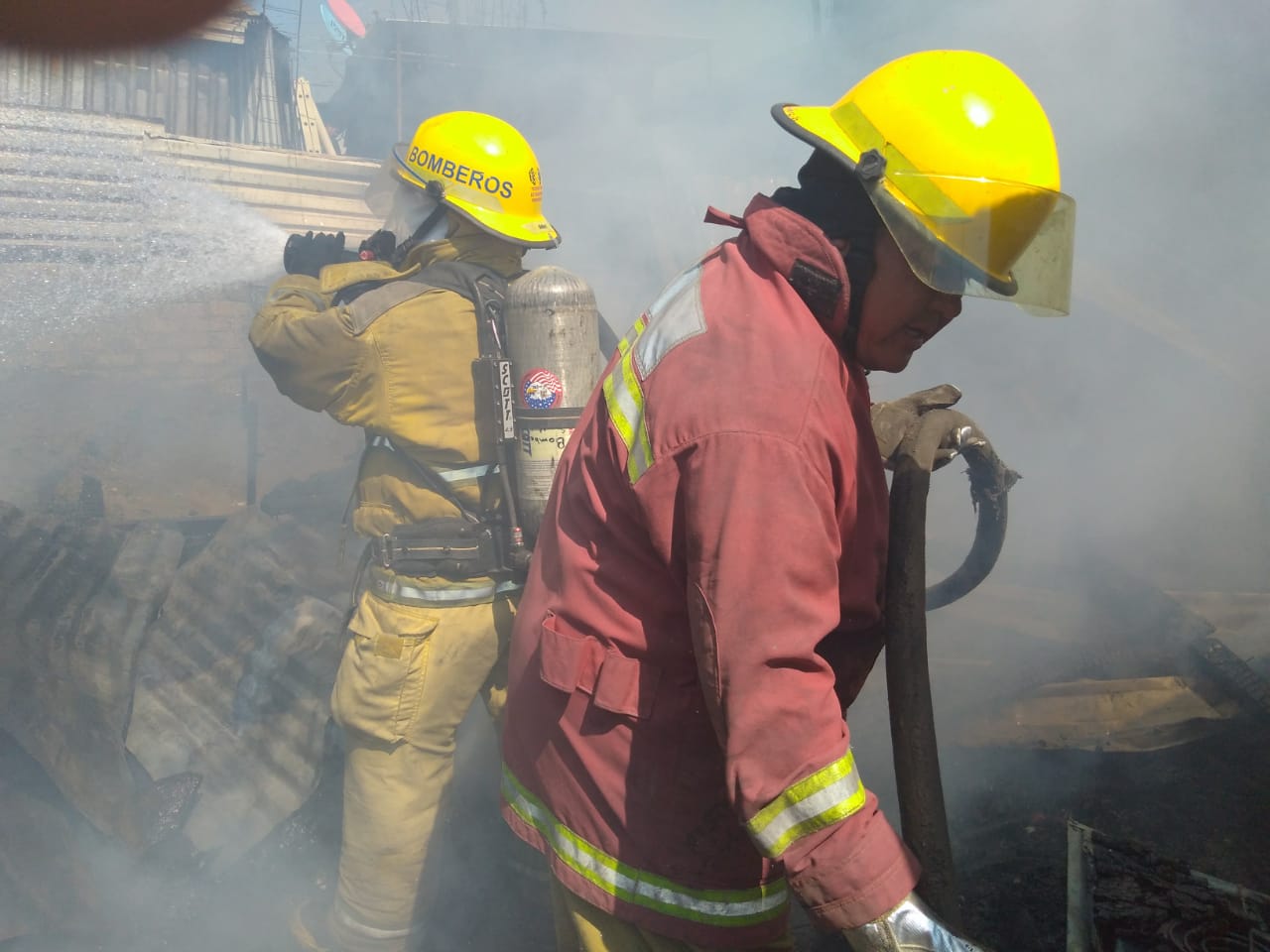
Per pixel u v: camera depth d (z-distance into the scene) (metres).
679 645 1.29
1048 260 1.22
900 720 1.41
